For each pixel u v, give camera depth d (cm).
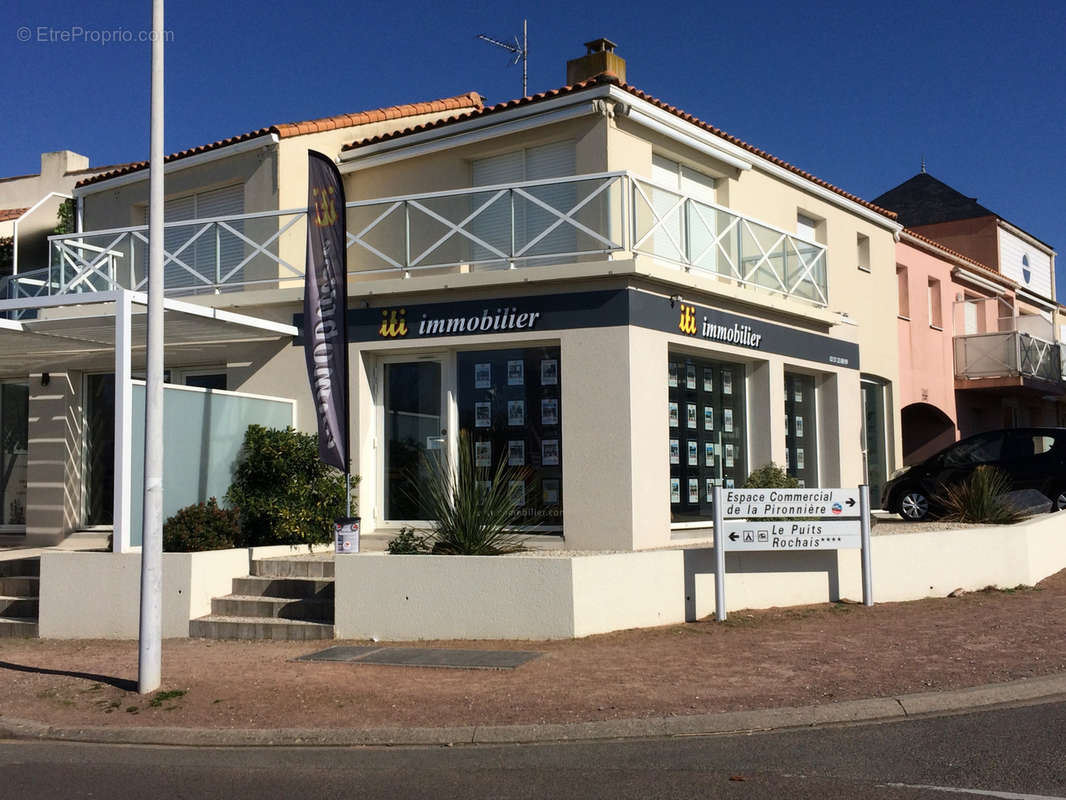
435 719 699
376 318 1276
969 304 2503
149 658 791
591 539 1157
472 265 1336
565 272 1177
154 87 809
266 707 742
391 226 1419
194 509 1099
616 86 1280
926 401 2191
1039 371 2480
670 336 1226
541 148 1373
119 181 1628
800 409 1581
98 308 1414
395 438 1304
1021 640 887
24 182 2330
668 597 1019
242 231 1458
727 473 1387
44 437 1480
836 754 608
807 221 1761
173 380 1464
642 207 1231
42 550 1353
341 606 987
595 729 673
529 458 1229
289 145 1466
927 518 1591
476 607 961
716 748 634
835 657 843
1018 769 562
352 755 650
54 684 835
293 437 1212
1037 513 1459
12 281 1494
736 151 1502
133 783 596
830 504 1060
